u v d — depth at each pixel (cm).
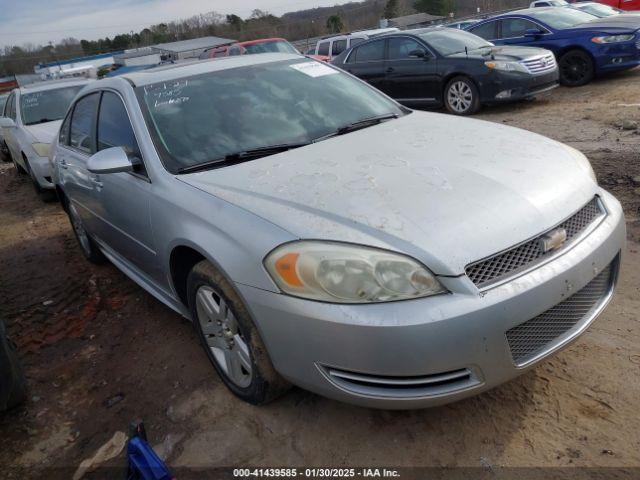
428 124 331
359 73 1112
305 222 222
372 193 234
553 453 224
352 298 204
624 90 953
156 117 320
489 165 257
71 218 510
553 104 946
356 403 216
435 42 1017
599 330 297
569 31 1061
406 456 232
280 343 224
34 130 790
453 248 206
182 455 249
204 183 272
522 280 210
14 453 267
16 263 547
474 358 203
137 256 349
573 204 240
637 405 242
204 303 276
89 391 308
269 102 338
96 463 253
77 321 396
